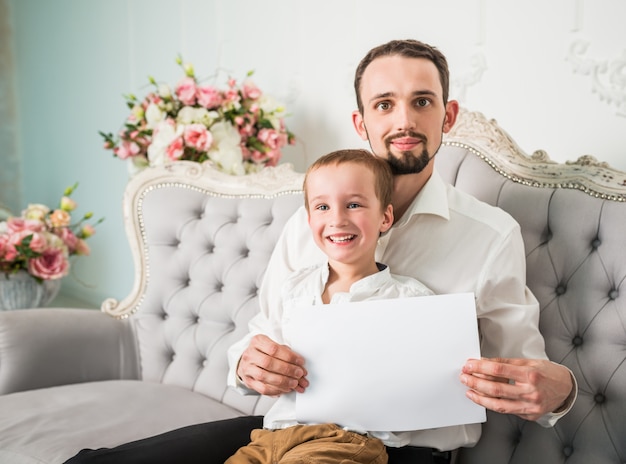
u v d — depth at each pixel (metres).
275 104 2.69
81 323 2.08
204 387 1.97
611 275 1.42
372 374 1.24
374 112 1.36
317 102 2.91
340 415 1.25
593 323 1.42
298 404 1.27
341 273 1.35
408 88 1.32
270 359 1.27
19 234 2.46
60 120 4.66
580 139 2.15
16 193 5.18
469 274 1.37
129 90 3.97
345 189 1.28
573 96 2.15
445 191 1.44
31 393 1.87
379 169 1.31
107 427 1.65
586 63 2.11
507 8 2.29
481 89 2.38
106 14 4.10
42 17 4.74
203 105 2.59
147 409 1.78
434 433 1.31
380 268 1.37
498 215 1.41
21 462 1.51
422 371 1.22
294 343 1.28
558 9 2.17
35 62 4.88
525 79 2.26
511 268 1.35
